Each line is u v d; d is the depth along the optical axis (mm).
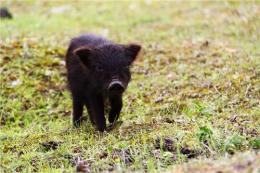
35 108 14391
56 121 13500
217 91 13805
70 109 14242
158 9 26562
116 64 11688
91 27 23547
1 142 11844
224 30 20656
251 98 13156
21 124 13672
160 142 10289
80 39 13062
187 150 10016
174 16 24578
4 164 10516
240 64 15398
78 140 11438
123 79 11695
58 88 15203
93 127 12594
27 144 11555
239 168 7586
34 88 15102
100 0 29484
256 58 15734
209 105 12750
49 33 20844
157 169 9297
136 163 9617
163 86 14922
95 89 11969
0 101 14422
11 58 16219
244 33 19672
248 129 10789
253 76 14453
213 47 18000
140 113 13086
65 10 27266
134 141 10703
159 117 12492
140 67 16625
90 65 11914
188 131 10844
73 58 12703
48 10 27547
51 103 14578
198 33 20844
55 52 17219
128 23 24031
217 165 7934
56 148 11188
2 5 28781
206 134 10148
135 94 14531
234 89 13703
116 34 21922
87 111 12852
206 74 15406
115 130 11891
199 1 26797
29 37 18484
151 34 21281
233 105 12781
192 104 13086
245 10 21562
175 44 19109
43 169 9992
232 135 10164
